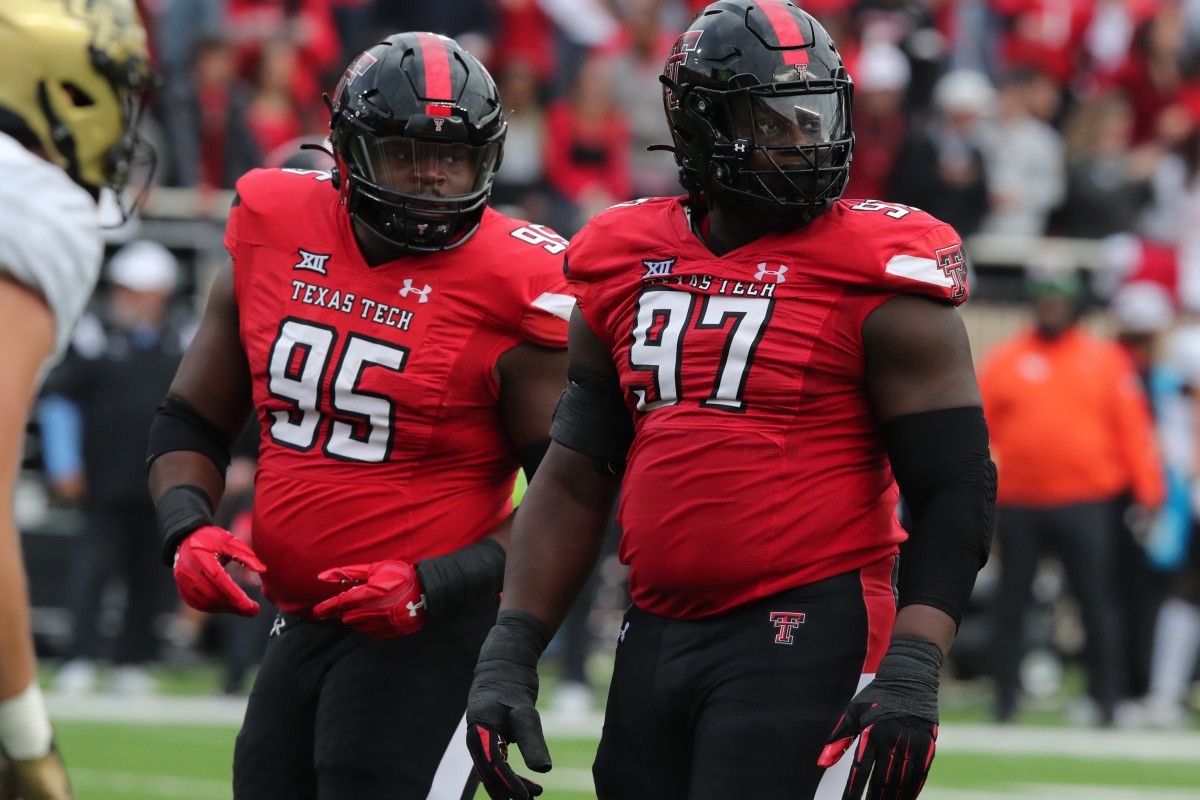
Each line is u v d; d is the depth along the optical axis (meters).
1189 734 31.14
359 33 41.84
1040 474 31.03
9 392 8.45
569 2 44.12
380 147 12.61
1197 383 33.38
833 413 11.08
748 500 11.02
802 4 42.97
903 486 11.01
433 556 13.08
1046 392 30.94
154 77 9.49
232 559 13.08
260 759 13.09
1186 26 48.38
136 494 31.52
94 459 31.52
